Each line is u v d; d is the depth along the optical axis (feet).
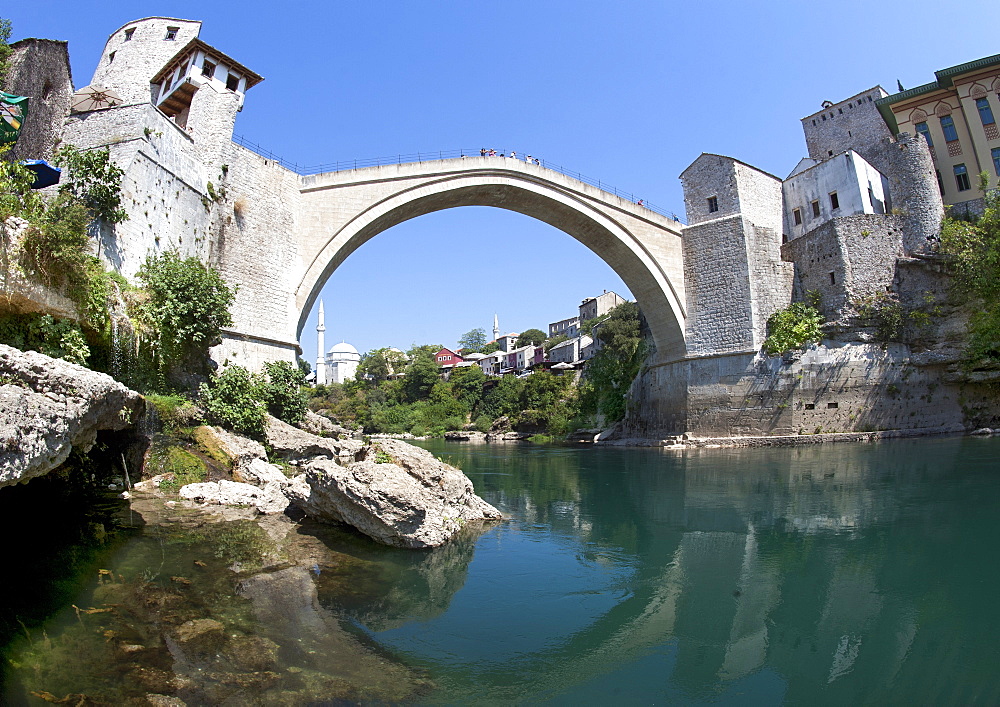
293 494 37.70
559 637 21.58
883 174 105.29
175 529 32.65
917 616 23.61
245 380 55.06
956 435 84.02
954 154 101.55
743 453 85.51
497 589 26.76
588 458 98.12
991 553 31.04
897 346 90.84
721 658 20.06
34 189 48.26
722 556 32.71
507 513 46.65
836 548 33.24
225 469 44.75
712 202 107.55
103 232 46.85
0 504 30.22
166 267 50.78
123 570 24.91
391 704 16.11
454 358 332.60
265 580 25.25
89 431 31.17
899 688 18.02
